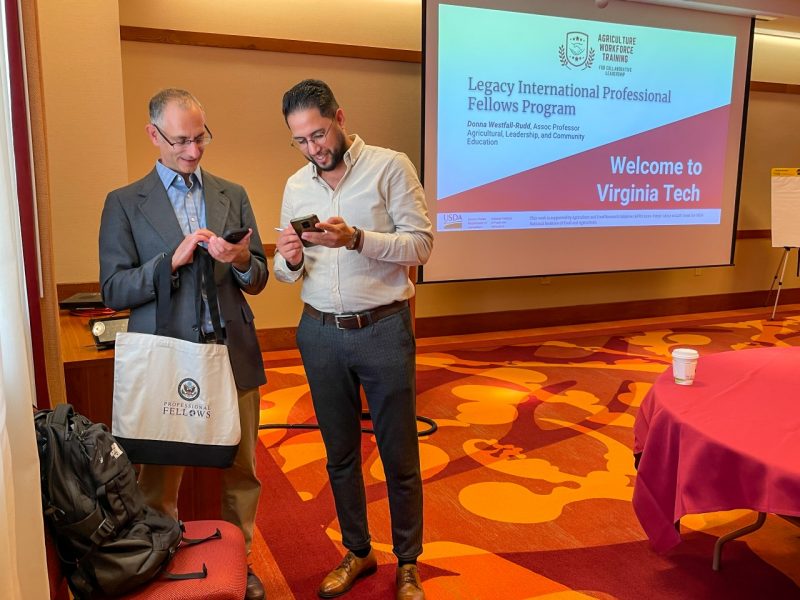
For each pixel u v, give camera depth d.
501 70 5.20
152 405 1.76
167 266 1.77
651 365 4.94
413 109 5.32
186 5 4.56
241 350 1.97
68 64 3.29
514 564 2.37
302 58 4.91
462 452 3.36
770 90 6.70
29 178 1.80
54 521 1.45
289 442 3.49
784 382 2.20
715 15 5.86
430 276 5.21
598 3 5.25
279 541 2.54
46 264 1.91
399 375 1.98
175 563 1.56
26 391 1.34
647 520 2.02
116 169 3.45
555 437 3.56
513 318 5.93
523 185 5.41
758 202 6.95
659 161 5.89
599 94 5.57
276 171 4.97
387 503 2.84
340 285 1.95
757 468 1.63
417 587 2.09
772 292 7.19
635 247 5.92
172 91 1.81
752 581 2.27
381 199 1.97
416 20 5.23
